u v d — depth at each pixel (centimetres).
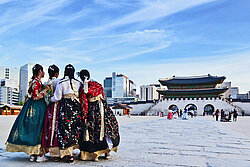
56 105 435
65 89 436
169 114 3005
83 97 438
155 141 723
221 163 435
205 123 2003
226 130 1270
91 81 463
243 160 466
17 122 434
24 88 19475
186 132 1066
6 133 997
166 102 7388
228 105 6769
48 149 439
